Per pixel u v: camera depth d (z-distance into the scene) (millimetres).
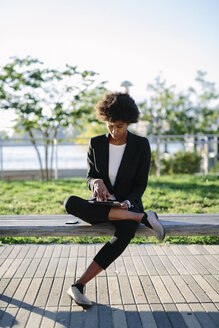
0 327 2250
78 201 2531
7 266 3344
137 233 2539
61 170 11266
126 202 2525
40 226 2553
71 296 2453
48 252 3752
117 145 2703
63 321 2334
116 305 2562
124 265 3371
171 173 10773
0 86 9148
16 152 11828
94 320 2350
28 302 2609
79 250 3814
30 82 9227
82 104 10203
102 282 2973
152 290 2811
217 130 21312
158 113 20719
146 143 2723
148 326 2277
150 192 6242
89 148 2785
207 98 21531
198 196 5926
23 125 9781
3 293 2758
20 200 6023
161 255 3650
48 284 2934
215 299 2645
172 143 11039
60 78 9297
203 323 2311
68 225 2559
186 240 4082
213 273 3156
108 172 2705
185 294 2734
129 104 2408
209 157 11031
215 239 4078
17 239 4117
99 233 2564
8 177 10383
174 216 2908
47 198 6156
